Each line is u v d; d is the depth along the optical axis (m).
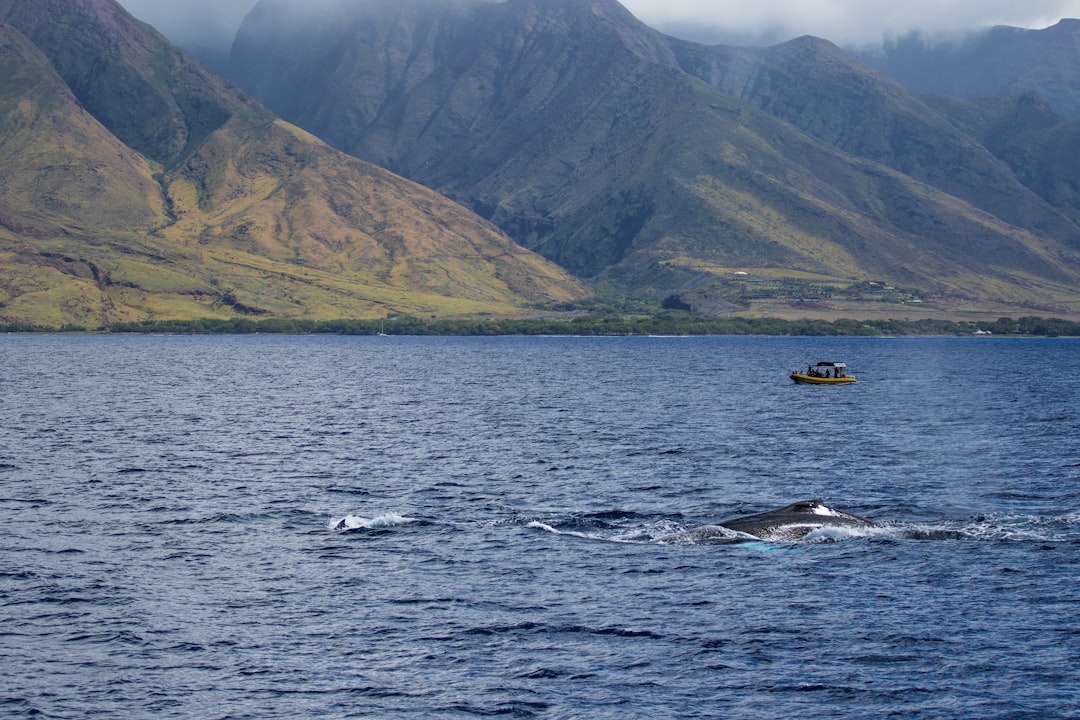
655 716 40.31
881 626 49.03
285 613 51.09
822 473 92.38
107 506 76.50
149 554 61.94
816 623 49.44
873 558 59.66
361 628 49.06
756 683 43.09
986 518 69.56
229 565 59.41
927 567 57.88
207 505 76.94
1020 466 96.25
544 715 40.47
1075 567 57.62
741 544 62.72
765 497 80.62
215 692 42.38
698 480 88.62
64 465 96.69
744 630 48.62
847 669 44.41
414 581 56.09
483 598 53.19
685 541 63.81
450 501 78.81
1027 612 50.66
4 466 95.75
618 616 50.44
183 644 47.16
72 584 55.56
